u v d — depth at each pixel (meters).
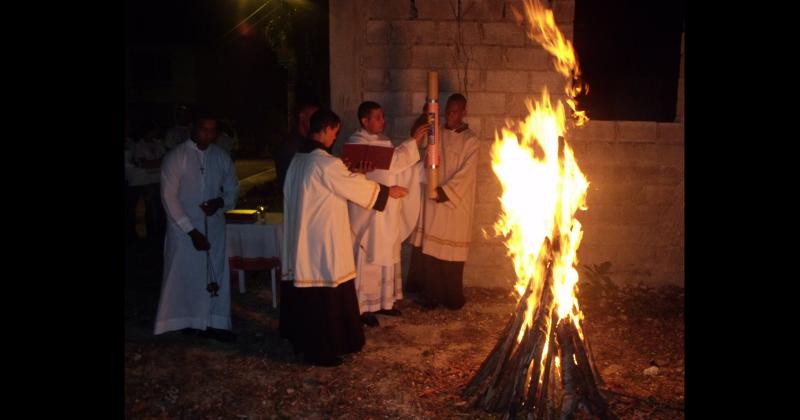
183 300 6.05
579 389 4.64
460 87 7.62
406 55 7.58
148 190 10.73
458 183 6.86
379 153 5.78
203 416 4.78
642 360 5.76
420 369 5.57
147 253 9.83
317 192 5.52
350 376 5.44
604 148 7.70
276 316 6.95
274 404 4.96
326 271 5.53
